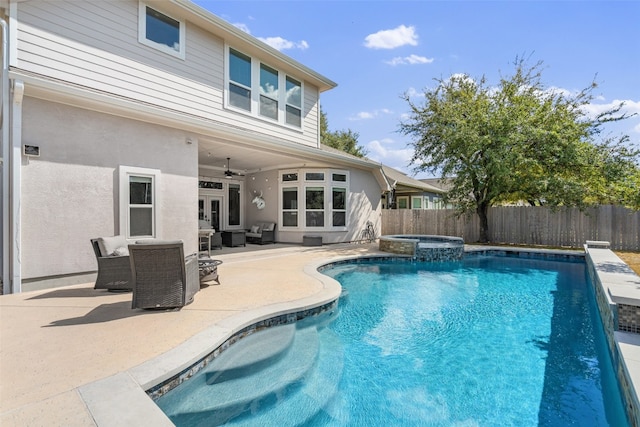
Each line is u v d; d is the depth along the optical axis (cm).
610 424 312
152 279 449
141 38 805
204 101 940
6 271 558
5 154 558
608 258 837
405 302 693
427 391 365
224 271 759
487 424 311
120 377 277
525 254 1232
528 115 1328
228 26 951
